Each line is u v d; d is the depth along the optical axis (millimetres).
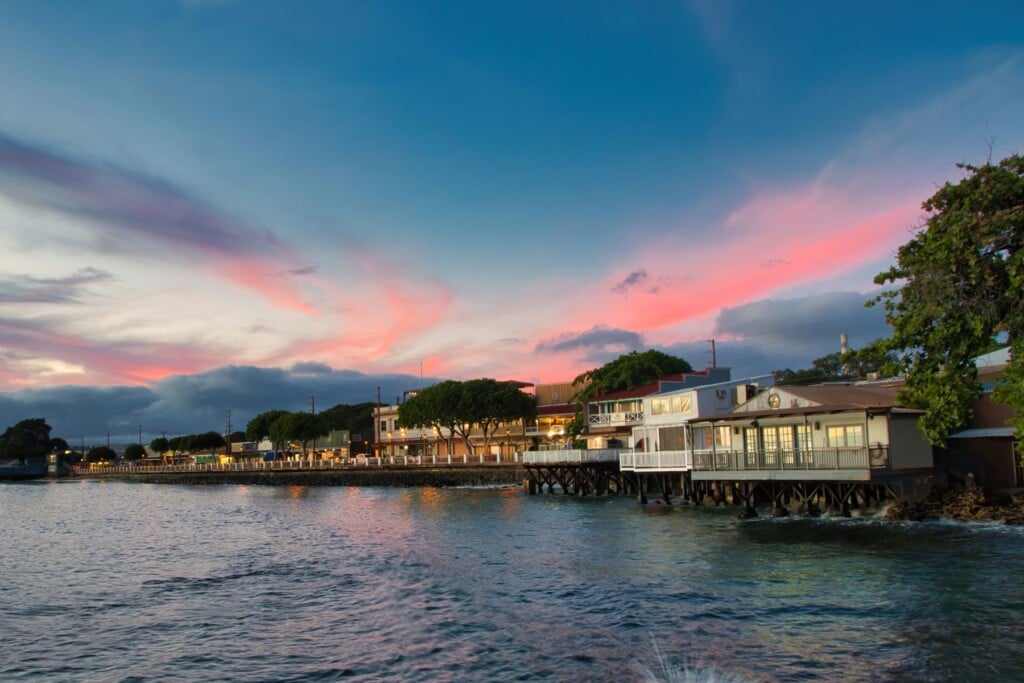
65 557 36125
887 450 35562
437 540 36938
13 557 36500
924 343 33500
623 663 16375
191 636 20109
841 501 37625
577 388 91438
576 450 62625
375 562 30922
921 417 36438
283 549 36406
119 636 20281
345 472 100000
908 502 35812
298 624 21047
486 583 25469
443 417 89188
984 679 14461
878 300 34875
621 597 22406
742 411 44406
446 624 20281
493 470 80000
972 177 31562
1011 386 30578
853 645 16828
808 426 40594
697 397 50656
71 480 168750
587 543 33500
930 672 14953
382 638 19219
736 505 45312
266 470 115688
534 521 43750
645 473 51500
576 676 15719
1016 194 30219
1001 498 34625
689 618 19703
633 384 77312
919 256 32906
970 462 38594
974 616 18484
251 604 23828
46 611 23516
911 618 18594
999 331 31391
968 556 25750
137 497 93188
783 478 38469
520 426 96500
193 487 119500
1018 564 24109
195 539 42500
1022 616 18328
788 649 16797
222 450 171750
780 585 22938
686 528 36938
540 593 23531
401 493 77250
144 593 26125
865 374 63906
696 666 15961
